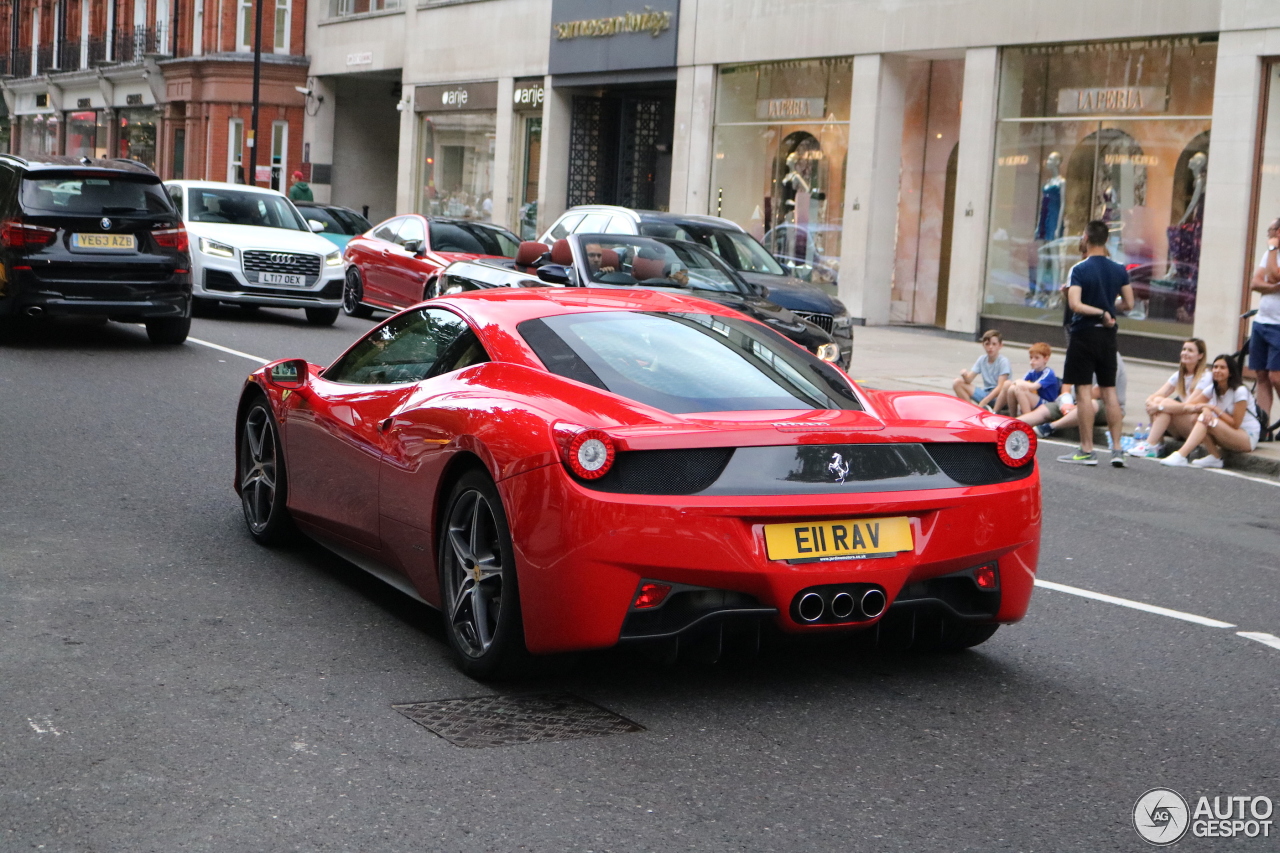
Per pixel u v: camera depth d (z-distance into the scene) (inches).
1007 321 822.5
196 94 1720.0
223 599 228.4
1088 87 775.7
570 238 529.0
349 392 234.7
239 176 1674.5
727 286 526.0
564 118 1226.6
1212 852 144.9
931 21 852.6
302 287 693.3
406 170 1460.4
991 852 142.6
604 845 140.4
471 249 737.0
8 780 151.4
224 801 148.3
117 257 541.3
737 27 1003.9
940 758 169.5
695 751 168.6
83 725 168.9
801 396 198.2
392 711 178.9
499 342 206.2
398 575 219.8
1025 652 219.0
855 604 182.4
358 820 144.6
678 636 179.0
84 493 304.2
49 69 2201.0
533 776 158.4
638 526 172.1
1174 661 217.9
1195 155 722.8
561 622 175.9
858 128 905.5
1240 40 690.2
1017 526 192.7
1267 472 449.1
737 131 1021.8
